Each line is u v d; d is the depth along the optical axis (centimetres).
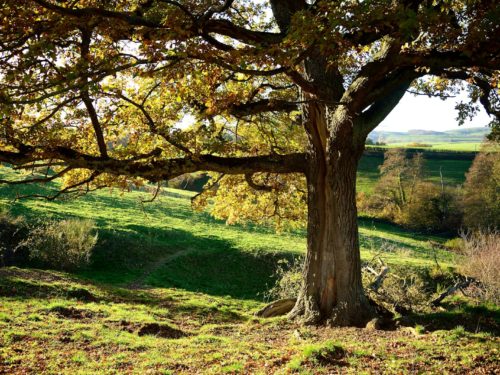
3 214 3138
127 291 2339
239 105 1426
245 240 3878
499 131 1348
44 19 1009
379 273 1981
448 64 964
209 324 1817
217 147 1210
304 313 1441
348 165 1350
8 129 1091
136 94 1425
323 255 1402
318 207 1417
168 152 1451
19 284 1961
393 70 1166
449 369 883
